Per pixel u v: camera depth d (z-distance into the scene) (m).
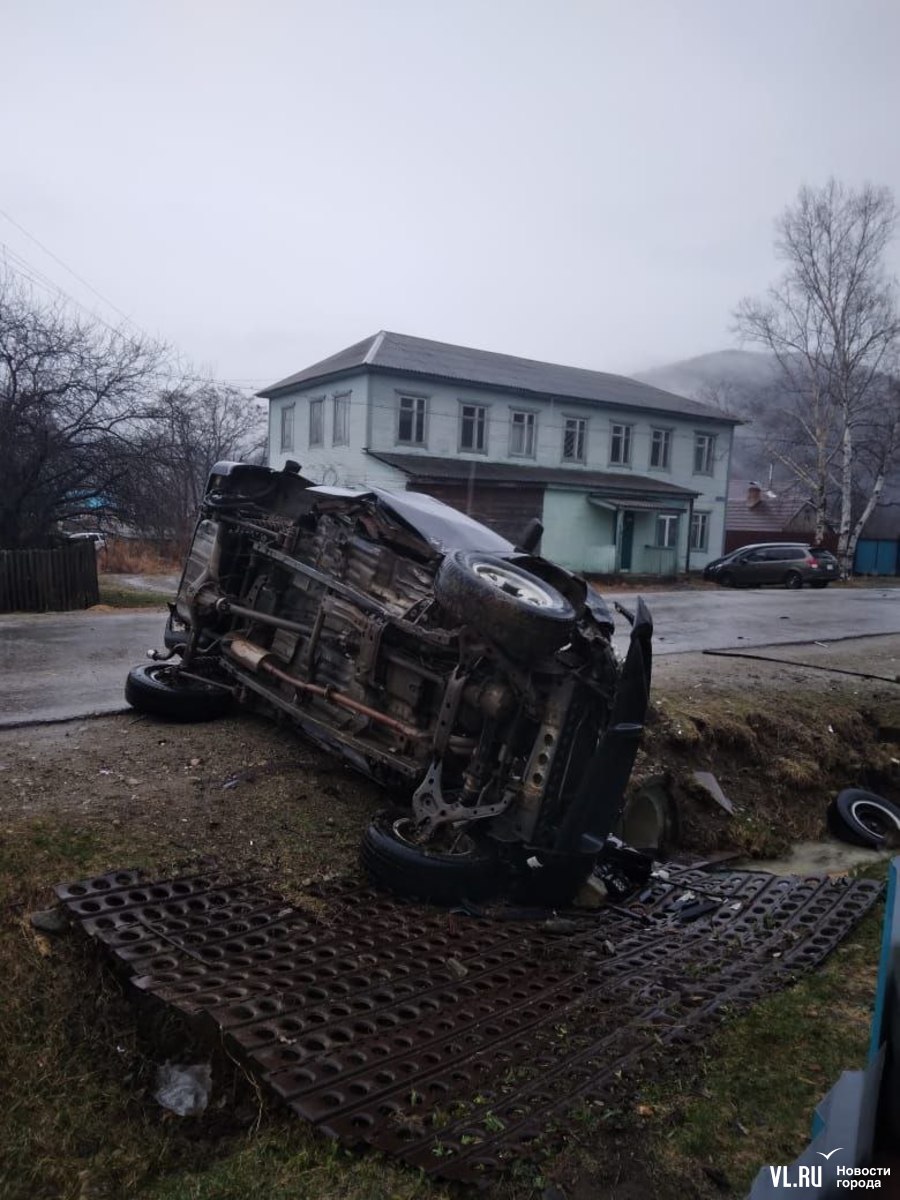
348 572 5.78
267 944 4.08
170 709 6.76
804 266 36.75
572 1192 2.82
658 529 35.72
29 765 5.73
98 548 28.17
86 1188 2.92
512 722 4.84
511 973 4.21
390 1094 3.15
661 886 5.83
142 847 4.75
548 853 4.75
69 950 3.92
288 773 6.00
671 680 9.75
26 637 11.67
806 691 9.92
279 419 35.84
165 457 21.34
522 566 5.36
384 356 30.72
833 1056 3.78
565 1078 3.39
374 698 5.44
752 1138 3.19
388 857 4.75
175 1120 3.30
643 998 4.14
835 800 8.05
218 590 6.84
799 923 5.33
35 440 19.28
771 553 31.16
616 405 35.34
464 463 31.31
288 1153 2.97
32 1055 3.44
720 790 7.59
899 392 38.06
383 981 3.92
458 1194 2.77
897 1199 1.76
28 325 19.56
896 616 18.94
